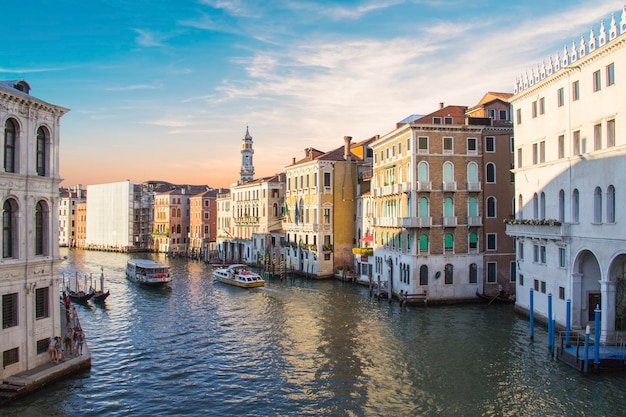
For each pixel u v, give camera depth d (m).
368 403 20.39
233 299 43.75
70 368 22.56
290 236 62.47
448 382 22.34
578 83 27.58
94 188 116.94
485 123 40.16
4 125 19.78
